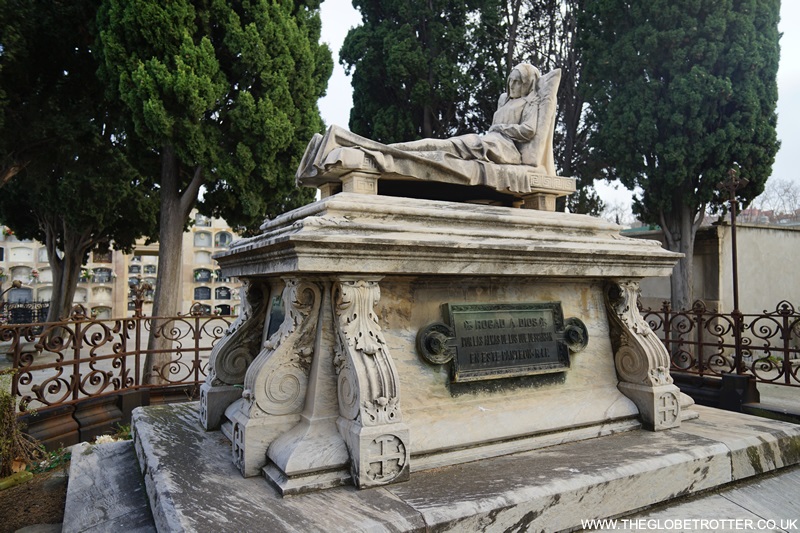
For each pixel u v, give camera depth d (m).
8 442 3.46
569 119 11.03
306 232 2.11
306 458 2.12
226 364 3.09
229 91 7.95
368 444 2.13
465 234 2.64
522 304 2.92
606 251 2.87
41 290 20.77
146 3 6.68
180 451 2.62
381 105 11.56
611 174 11.11
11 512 2.93
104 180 10.56
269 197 8.59
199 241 22.88
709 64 8.03
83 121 8.38
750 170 8.20
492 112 11.62
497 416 2.66
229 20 7.47
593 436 2.87
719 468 2.66
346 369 2.28
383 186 3.30
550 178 3.43
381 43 11.29
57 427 4.48
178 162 7.99
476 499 2.02
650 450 2.65
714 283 8.94
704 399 5.38
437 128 11.69
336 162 2.76
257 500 2.01
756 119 8.09
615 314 3.23
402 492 2.10
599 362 3.20
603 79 9.27
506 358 2.79
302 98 8.51
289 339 2.39
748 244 9.32
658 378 3.09
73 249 12.95
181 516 1.86
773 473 2.87
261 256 2.48
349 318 2.31
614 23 9.14
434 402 2.57
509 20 11.73
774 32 8.18
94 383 4.96
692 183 8.49
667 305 5.98
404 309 2.58
